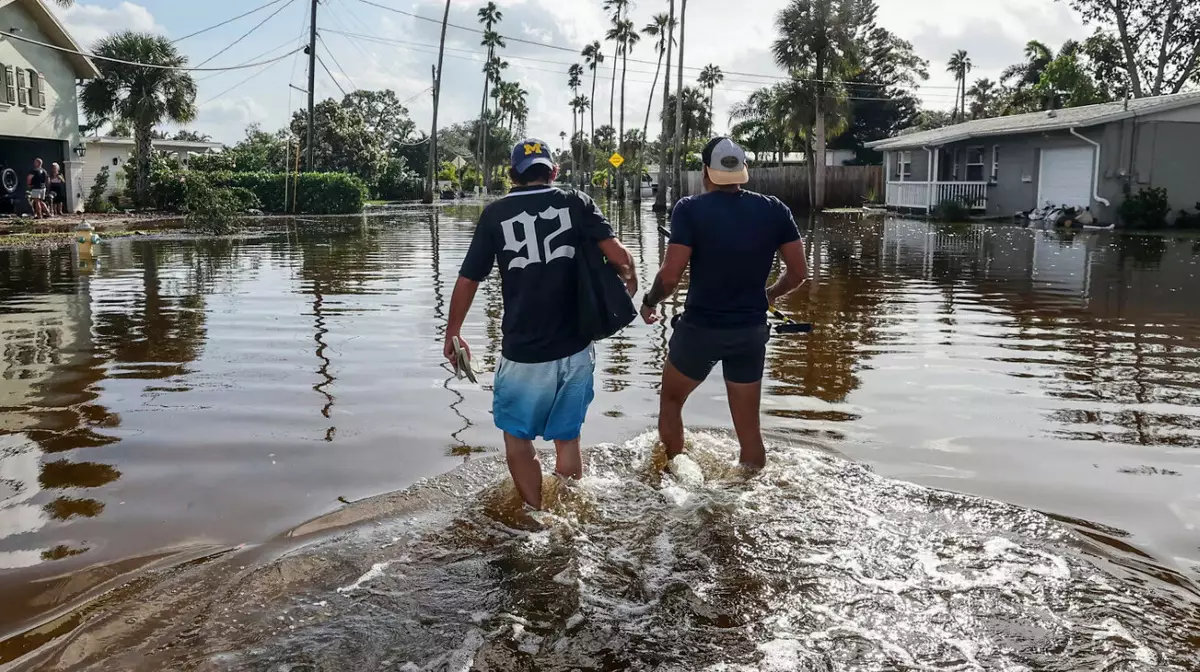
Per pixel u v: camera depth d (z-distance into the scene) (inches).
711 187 162.6
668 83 1615.4
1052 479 152.3
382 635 99.9
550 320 142.2
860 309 351.6
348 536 128.0
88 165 1610.5
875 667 92.1
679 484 148.9
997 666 92.1
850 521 131.5
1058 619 102.0
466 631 100.7
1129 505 139.9
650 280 442.6
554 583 112.7
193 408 202.1
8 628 102.7
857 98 2026.3
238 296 387.9
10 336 290.8
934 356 258.2
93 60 1236.5
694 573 115.1
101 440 177.5
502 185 3225.9
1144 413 194.5
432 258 572.1
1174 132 894.4
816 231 869.8
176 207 1285.7
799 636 98.8
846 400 207.3
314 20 1401.3
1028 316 331.3
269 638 99.2
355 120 2144.4
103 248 654.5
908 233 834.2
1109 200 902.4
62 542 127.3
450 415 195.9
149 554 122.8
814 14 1416.1
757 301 157.1
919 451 168.4
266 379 230.4
